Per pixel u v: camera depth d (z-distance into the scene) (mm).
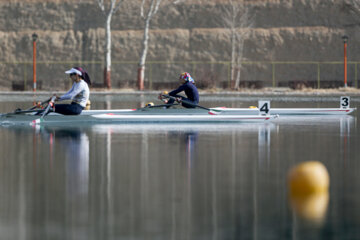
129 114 71312
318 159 36844
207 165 34281
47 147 42781
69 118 65000
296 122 67750
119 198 25250
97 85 197375
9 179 29500
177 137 50344
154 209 23375
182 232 20297
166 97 72688
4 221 21578
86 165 34156
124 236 19812
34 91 183125
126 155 38531
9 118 63594
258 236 19906
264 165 34344
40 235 19859
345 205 24156
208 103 115688
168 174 31188
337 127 61062
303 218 22156
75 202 24469
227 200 25031
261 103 67812
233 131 56219
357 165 34438
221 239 19562
